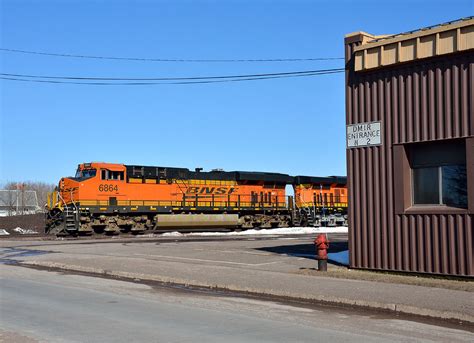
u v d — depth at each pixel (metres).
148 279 16.45
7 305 11.54
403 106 15.62
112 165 40.25
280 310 11.34
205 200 45.56
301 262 19.16
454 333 9.19
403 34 15.61
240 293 13.83
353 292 12.71
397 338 8.73
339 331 9.23
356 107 16.81
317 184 55.00
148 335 8.70
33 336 8.54
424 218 15.03
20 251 26.23
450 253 14.47
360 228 16.61
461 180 14.69
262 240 33.06
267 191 50.62
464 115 14.33
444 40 14.58
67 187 39.56
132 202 41.09
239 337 8.66
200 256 22.05
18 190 92.62
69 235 39.34
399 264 15.55
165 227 43.06
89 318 10.13
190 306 11.74
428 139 15.02
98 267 18.58
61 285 15.05
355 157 16.77
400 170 15.58
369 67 16.20
